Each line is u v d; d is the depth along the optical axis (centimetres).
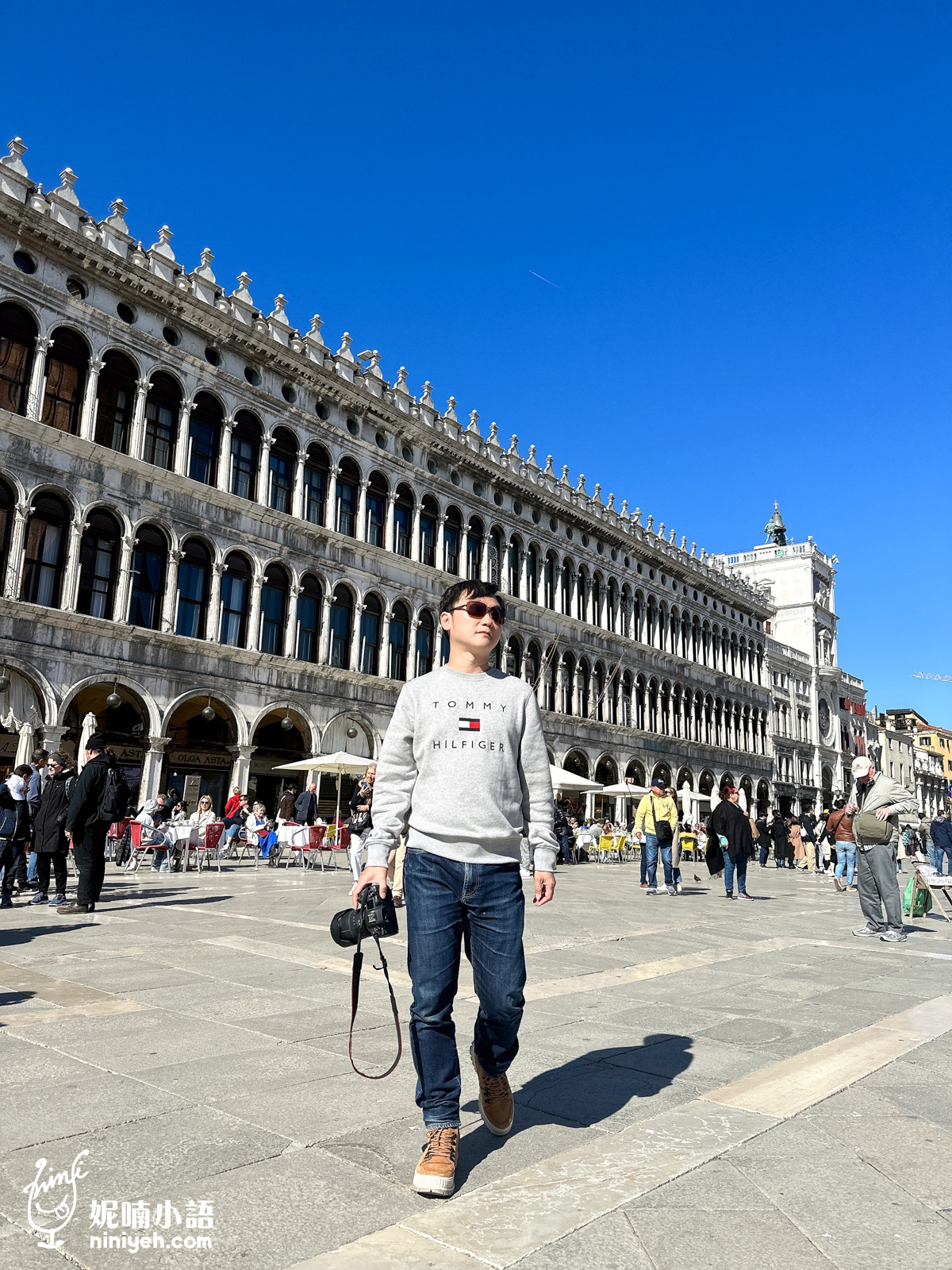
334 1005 599
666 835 1761
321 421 3225
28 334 2391
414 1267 254
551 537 4434
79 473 2452
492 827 345
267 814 3027
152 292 2686
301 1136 355
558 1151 350
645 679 5075
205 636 2767
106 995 612
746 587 6397
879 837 1077
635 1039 530
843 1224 287
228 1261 257
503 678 372
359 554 3316
